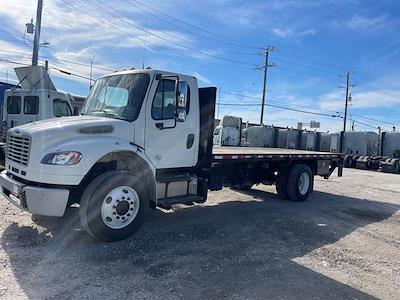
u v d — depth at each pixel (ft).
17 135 18.65
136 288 14.17
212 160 25.22
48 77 45.52
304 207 31.65
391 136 97.35
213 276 15.71
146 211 19.74
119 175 18.62
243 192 37.42
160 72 21.17
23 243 18.01
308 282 15.71
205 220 24.75
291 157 33.63
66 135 17.83
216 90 23.66
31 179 17.37
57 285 13.99
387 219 29.14
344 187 47.85
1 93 55.67
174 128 21.80
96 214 18.01
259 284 15.19
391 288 15.74
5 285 13.71
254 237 21.62
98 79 23.21
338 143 110.22
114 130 19.22
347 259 18.95
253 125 126.11
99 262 16.37
